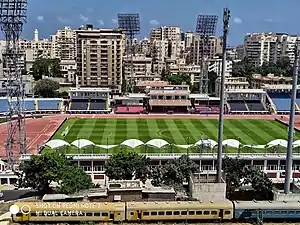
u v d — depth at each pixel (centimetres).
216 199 8494
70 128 17675
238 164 9575
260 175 9275
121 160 9838
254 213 7812
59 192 8994
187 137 15862
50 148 13062
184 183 9581
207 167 11806
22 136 14325
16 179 10669
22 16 11750
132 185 8988
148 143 12888
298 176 11600
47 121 19638
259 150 13475
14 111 17875
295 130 17562
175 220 7769
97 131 16988
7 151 13038
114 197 8588
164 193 8631
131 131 17050
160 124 18812
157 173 9544
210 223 7812
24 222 7694
